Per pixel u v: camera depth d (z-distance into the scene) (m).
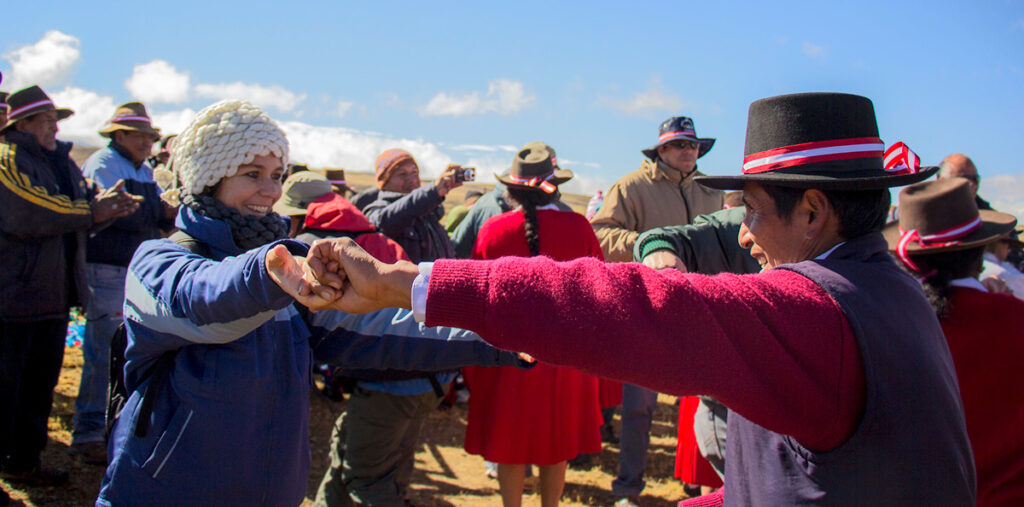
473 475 4.67
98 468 4.06
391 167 4.77
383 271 1.24
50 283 3.62
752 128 1.51
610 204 4.75
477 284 1.18
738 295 1.24
